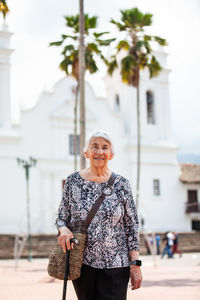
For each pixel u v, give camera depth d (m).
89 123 41.59
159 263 23.48
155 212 42.78
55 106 39.84
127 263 3.79
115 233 3.80
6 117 37.69
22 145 37.97
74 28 23.84
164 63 45.56
